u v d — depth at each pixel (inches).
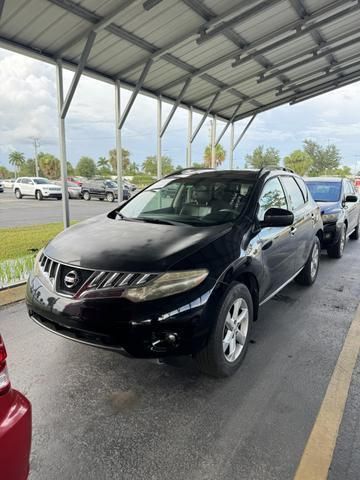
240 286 109.1
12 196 1051.3
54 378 106.7
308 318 152.3
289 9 278.4
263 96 497.0
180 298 91.7
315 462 75.7
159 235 112.3
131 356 91.9
